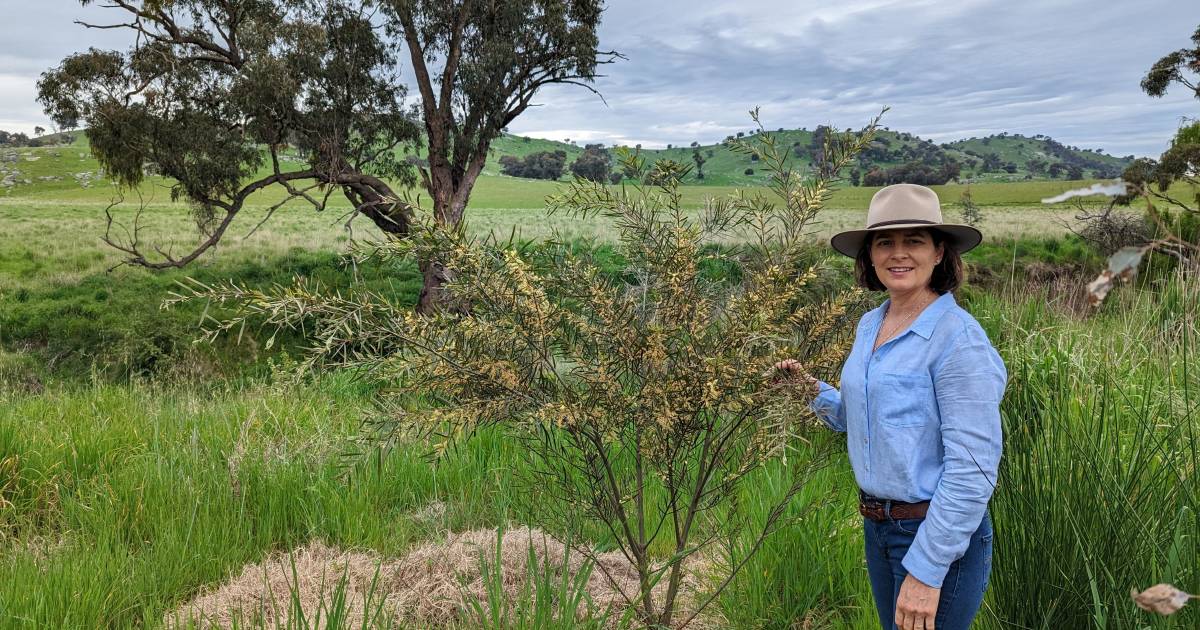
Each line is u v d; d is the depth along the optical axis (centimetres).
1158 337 441
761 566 344
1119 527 235
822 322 264
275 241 3941
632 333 251
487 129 2103
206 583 381
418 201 246
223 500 451
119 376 1697
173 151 1903
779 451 243
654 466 276
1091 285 87
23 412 655
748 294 245
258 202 7400
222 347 1630
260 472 479
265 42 1880
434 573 362
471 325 237
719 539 312
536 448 289
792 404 234
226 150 1927
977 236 209
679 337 253
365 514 438
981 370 199
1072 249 1828
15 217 5656
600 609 321
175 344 1662
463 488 483
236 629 290
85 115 1883
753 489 402
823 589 337
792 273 271
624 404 251
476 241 249
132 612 348
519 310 244
